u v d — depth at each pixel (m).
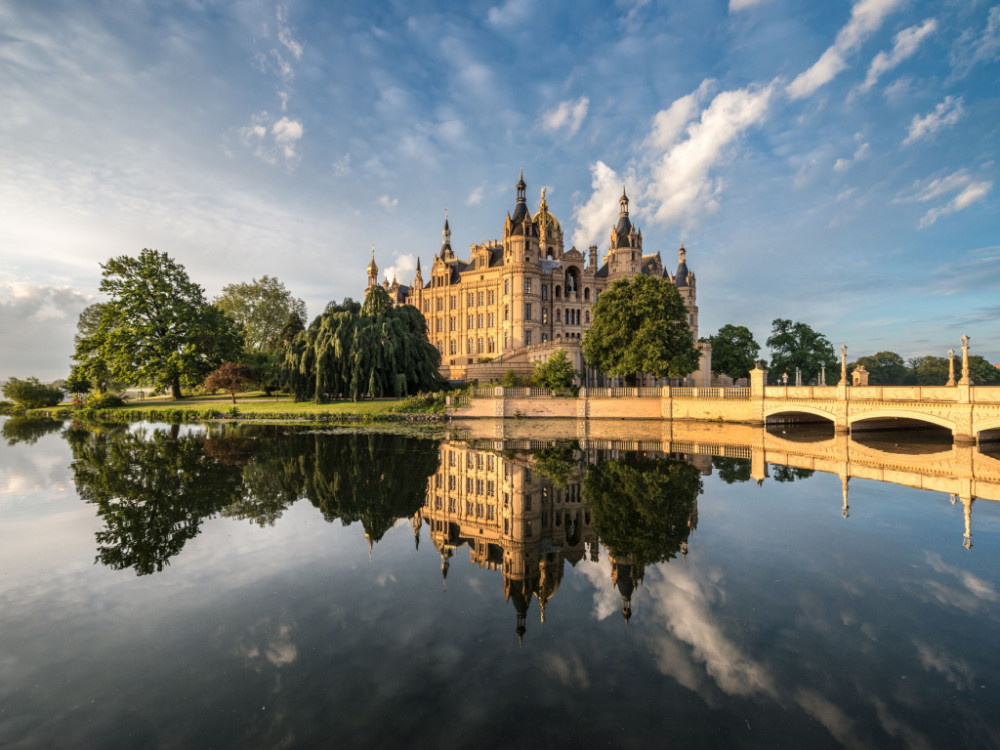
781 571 11.88
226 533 14.58
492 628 9.27
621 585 11.21
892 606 10.02
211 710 6.77
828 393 40.22
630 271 96.06
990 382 102.00
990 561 12.38
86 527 15.02
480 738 6.29
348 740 6.22
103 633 8.82
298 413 53.00
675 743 6.21
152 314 68.56
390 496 19.67
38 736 6.22
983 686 7.39
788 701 7.07
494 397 52.66
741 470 24.95
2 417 65.75
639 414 51.06
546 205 105.06
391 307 65.31
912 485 21.16
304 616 9.59
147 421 53.66
